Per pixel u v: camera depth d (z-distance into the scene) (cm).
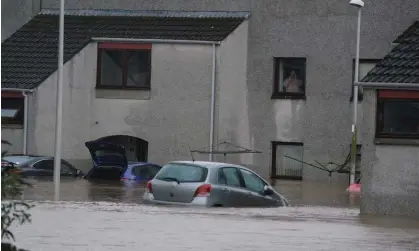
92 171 7369
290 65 8650
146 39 8544
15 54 8775
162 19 8900
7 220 2039
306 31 8550
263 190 4853
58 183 5447
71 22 9088
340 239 3347
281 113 8575
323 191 7056
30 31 9050
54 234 3266
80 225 3566
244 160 8575
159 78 8550
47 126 8444
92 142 7338
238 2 8762
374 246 3167
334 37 8488
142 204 4681
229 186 4647
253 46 8631
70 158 8506
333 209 4969
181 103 8525
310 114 8525
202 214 4150
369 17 8444
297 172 8550
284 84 8612
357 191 7069
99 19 9056
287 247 3072
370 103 4456
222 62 8481
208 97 8506
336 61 8488
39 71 8544
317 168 8462
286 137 8550
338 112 8469
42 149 8419
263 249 3008
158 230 3459
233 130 8538
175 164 4700
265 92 8594
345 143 8444
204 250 2948
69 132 8506
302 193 6800
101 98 8606
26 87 8388
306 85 8531
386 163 4419
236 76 8550
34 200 5066
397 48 4750
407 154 4388
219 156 8519
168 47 8550
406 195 4388
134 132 8575
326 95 8494
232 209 4519
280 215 4303
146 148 8750
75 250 2883
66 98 8519
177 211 4275
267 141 8588
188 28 8694
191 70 8512
